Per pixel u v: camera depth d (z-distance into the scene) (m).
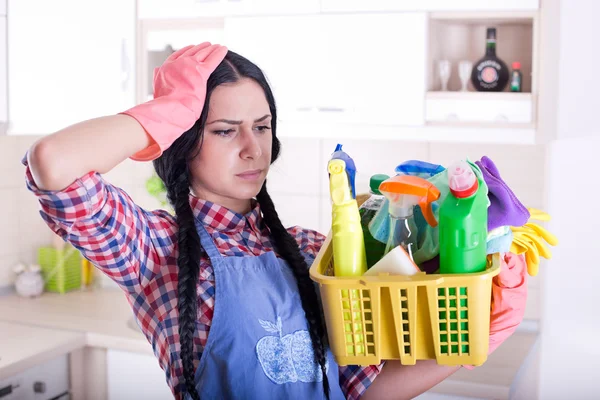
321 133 2.24
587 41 2.01
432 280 0.95
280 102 2.27
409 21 2.12
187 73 1.07
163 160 1.21
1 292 2.87
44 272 2.93
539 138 2.07
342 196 1.02
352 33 2.17
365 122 2.19
